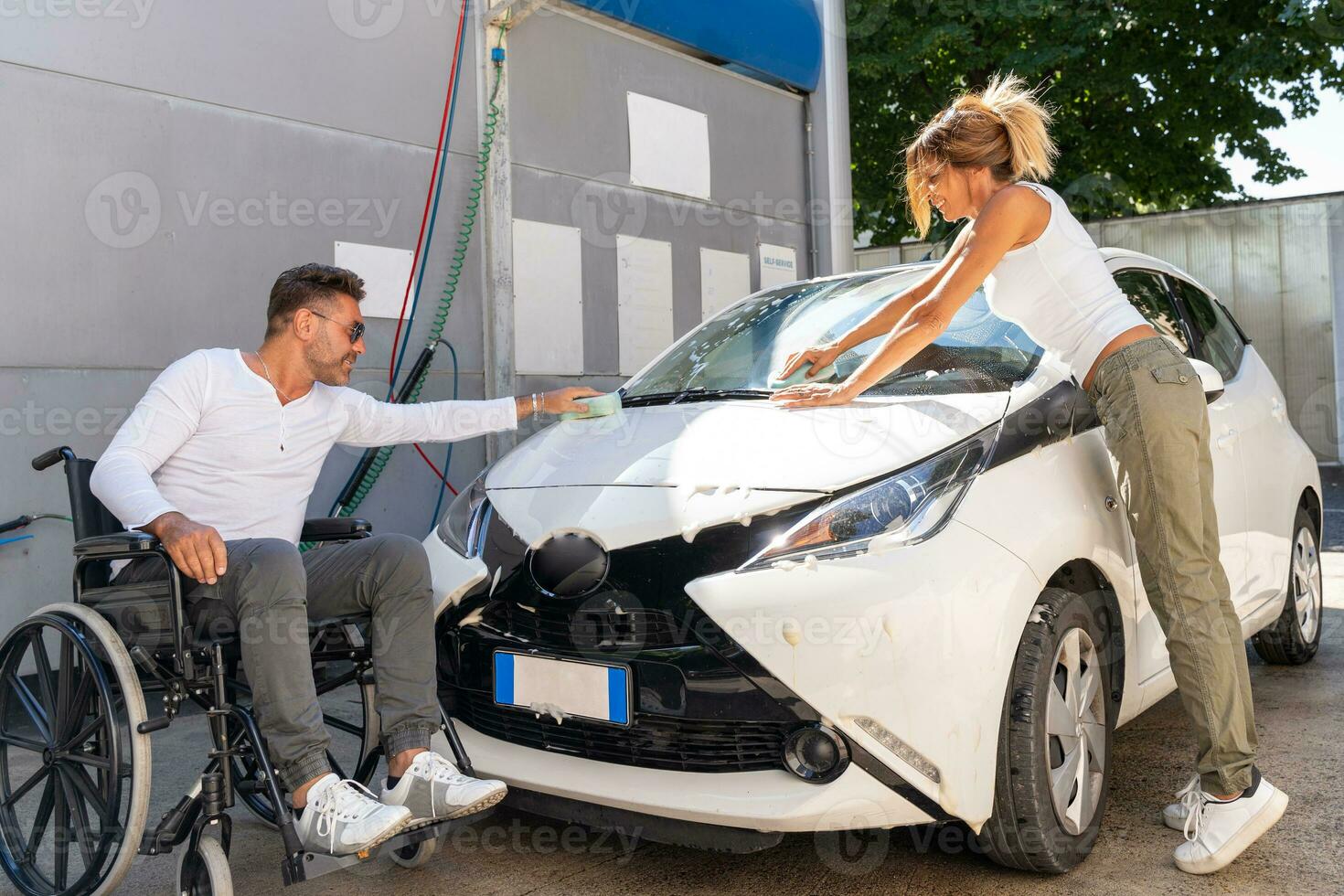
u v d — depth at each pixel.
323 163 4.66
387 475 4.93
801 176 7.47
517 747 2.41
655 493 2.37
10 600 3.73
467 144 5.26
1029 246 2.45
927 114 13.34
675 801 2.14
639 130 6.17
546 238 5.63
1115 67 13.51
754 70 7.01
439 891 2.36
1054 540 2.27
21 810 2.74
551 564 2.35
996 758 2.15
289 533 2.52
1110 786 2.87
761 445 2.45
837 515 2.19
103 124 3.97
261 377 2.47
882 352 2.47
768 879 2.36
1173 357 2.38
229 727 2.33
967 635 2.09
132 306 4.05
